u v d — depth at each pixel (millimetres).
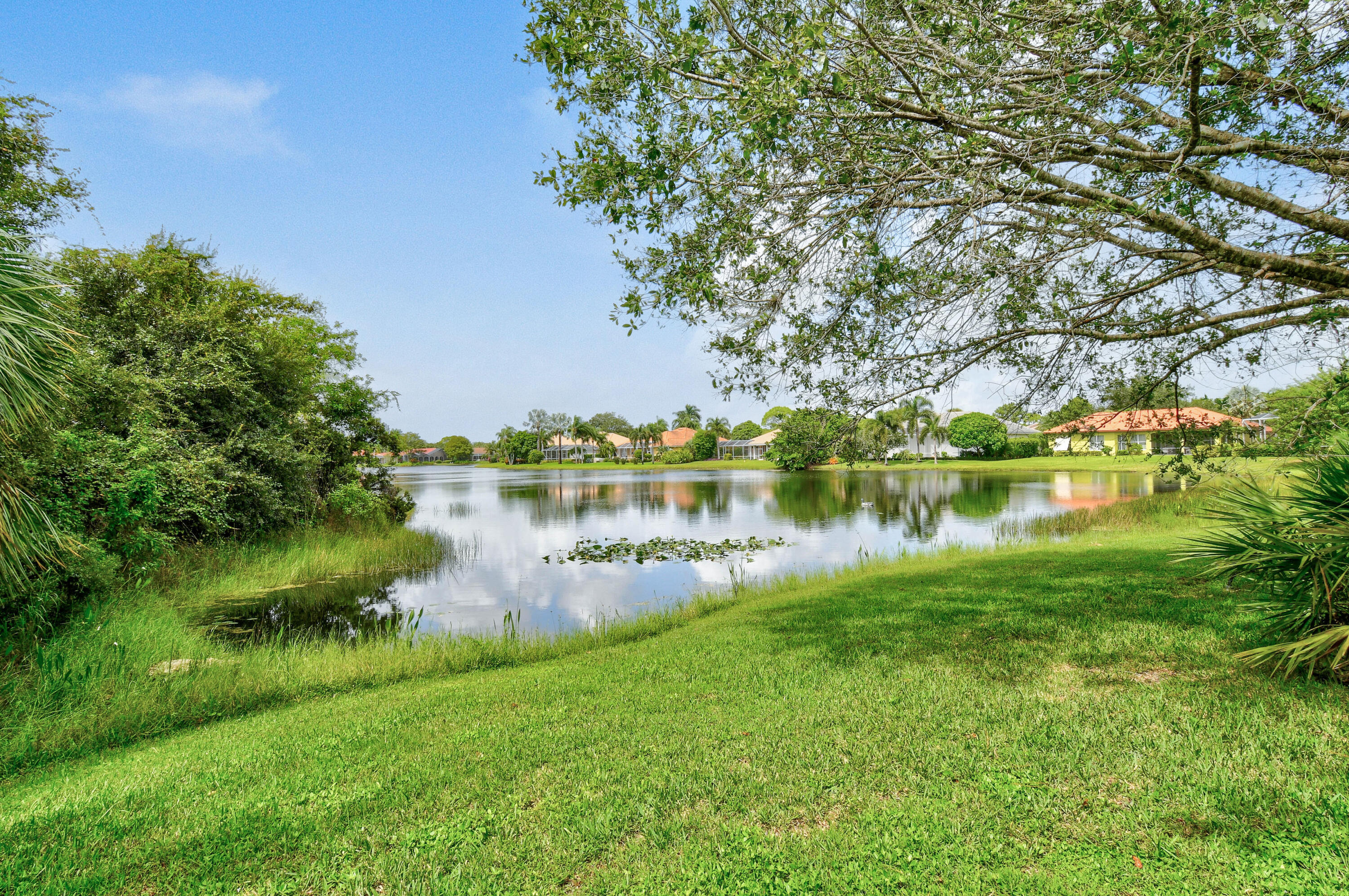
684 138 5211
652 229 5664
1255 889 2539
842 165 5012
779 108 4160
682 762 3900
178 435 13227
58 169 14195
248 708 6000
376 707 5508
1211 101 4512
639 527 24062
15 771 4582
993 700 4555
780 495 39438
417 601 11953
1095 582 8492
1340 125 4703
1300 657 4473
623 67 4684
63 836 3348
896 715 4406
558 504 35781
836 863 2838
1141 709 4219
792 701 4816
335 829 3312
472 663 7309
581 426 124438
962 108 4738
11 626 6520
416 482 65438
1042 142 4535
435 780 3832
